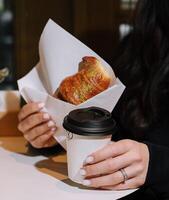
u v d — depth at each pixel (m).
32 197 0.87
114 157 0.87
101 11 1.68
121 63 1.25
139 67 1.21
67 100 0.95
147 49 1.19
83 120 0.85
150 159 0.92
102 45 1.68
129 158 0.88
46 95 0.97
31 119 1.00
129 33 1.28
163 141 1.11
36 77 1.06
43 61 1.02
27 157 1.06
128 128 1.17
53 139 1.04
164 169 0.92
